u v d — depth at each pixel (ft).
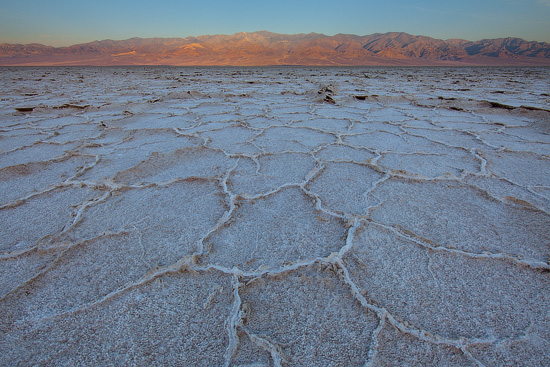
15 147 8.21
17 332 2.72
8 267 3.53
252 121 11.69
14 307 2.98
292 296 3.11
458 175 6.15
